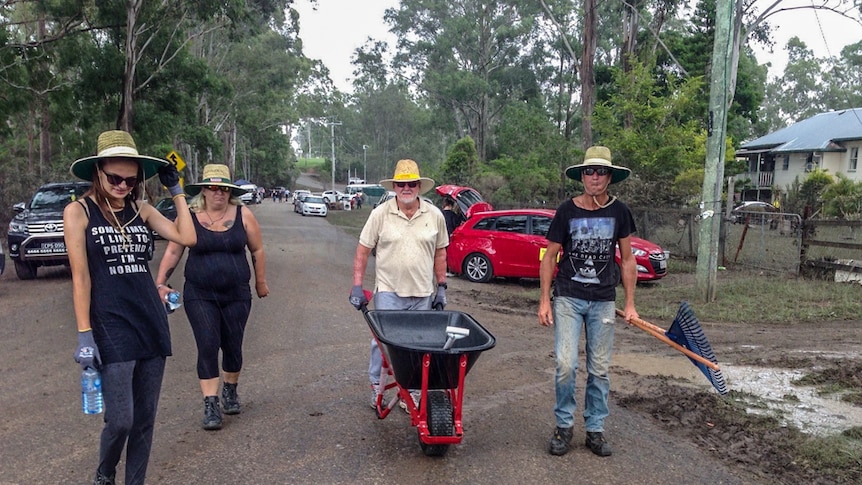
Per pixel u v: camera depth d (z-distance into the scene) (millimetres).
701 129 22016
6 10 25766
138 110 26656
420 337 4816
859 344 7887
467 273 13367
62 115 26125
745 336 8375
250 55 45781
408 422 5180
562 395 4543
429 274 5176
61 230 12812
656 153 19328
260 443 4711
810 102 70562
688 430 5051
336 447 4652
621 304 10289
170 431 4934
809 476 4223
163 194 36281
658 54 29578
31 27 31328
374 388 5352
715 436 4922
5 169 26141
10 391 5961
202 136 35750
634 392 5961
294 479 4137
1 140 36594
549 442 4684
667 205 19141
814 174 29719
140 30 25266
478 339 4527
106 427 3484
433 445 4379
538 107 51844
